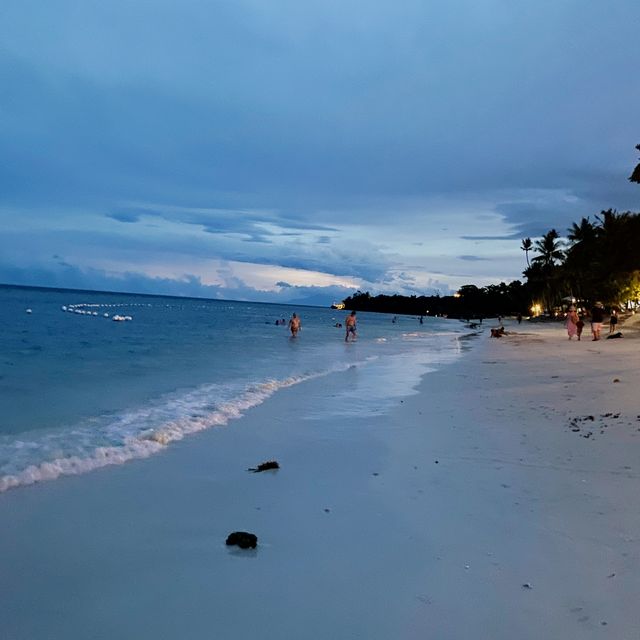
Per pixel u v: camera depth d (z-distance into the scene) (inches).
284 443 308.2
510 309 5954.7
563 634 125.0
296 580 151.5
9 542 173.3
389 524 190.2
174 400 437.4
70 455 269.7
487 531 181.5
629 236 2268.7
